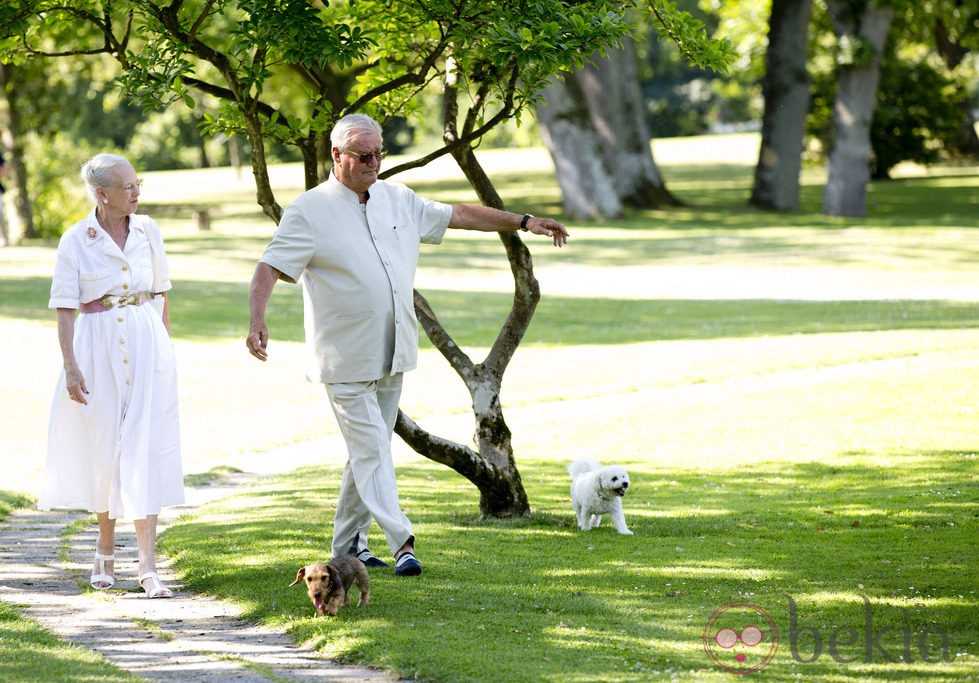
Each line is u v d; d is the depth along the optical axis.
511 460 15.00
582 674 8.22
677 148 125.75
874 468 18.00
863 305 41.91
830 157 73.44
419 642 9.03
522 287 14.73
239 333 37.94
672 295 47.62
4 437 23.34
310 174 14.02
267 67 12.94
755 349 32.41
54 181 73.50
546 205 79.31
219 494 17.70
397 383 11.19
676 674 8.28
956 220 69.00
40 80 72.25
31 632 9.27
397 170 13.95
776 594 10.73
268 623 9.88
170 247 62.88
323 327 10.69
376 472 10.95
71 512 16.06
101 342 10.85
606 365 31.61
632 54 78.88
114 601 10.71
